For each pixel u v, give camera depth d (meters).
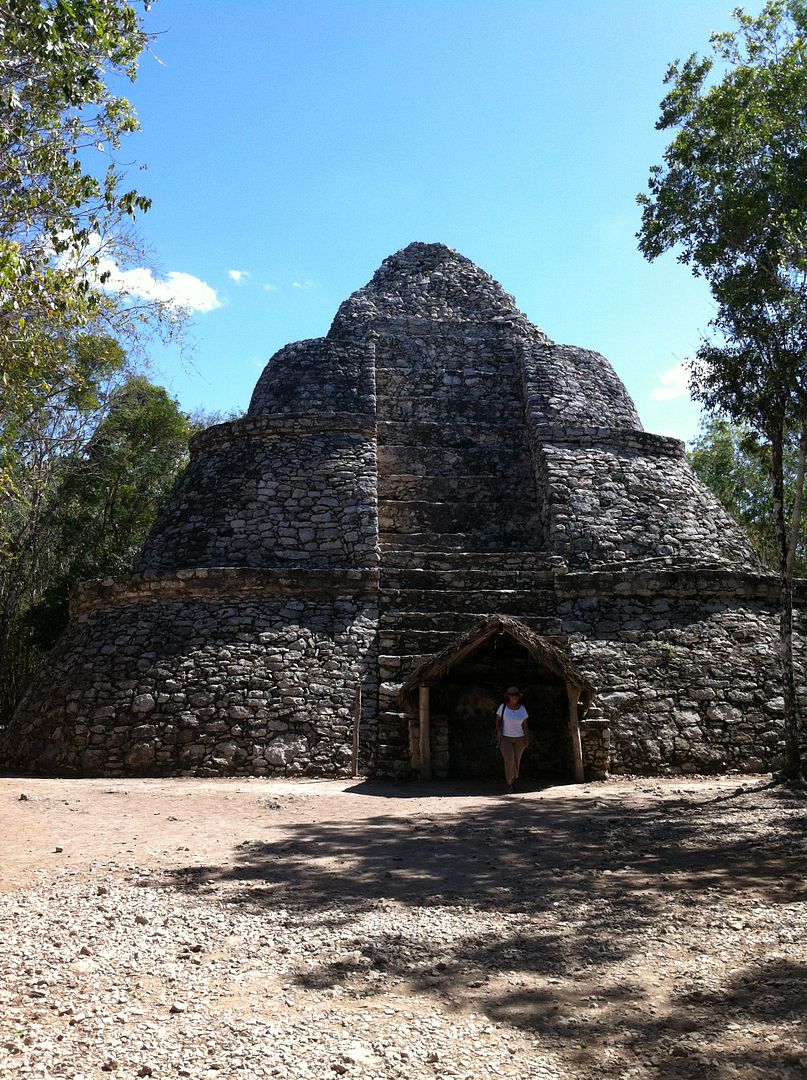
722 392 11.88
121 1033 3.56
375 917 5.38
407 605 14.43
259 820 8.61
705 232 11.82
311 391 17.88
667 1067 3.37
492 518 17.05
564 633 13.93
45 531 23.00
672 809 9.36
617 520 16.11
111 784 11.18
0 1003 3.79
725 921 5.29
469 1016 3.87
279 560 15.16
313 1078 3.24
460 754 12.37
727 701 13.38
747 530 28.11
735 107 11.55
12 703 22.94
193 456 17.89
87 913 5.22
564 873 6.61
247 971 4.38
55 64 6.92
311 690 13.14
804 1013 3.81
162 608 14.16
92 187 7.53
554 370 18.86
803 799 9.83
